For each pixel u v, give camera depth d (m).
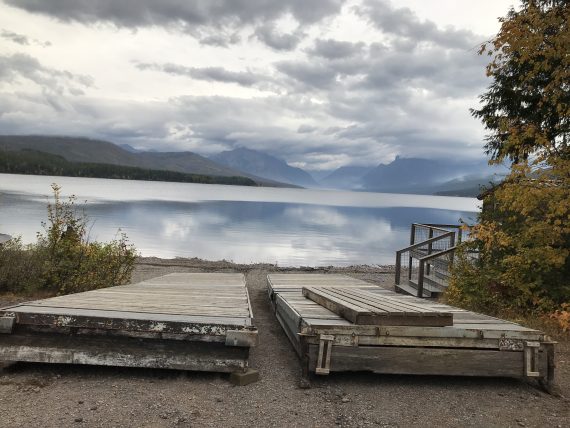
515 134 9.21
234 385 5.19
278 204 93.00
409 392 5.22
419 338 5.30
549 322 8.05
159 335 5.18
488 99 14.67
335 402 4.88
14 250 11.04
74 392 4.81
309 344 5.26
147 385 5.06
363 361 5.24
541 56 9.52
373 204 137.62
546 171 8.55
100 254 10.62
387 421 4.49
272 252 25.31
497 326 5.61
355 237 36.09
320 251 26.62
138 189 126.12
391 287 13.40
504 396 5.19
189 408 4.55
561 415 4.73
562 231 8.63
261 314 9.45
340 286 9.38
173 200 79.12
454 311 6.57
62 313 5.23
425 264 13.52
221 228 37.91
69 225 10.84
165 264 17.19
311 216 61.81
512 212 9.82
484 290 9.30
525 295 8.88
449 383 5.54
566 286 8.63
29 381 5.03
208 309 6.08
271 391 5.09
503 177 9.59
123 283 10.87
